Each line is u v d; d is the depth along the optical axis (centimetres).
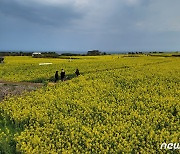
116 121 1847
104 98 2506
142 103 2264
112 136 1611
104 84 3127
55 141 1582
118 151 1459
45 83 3488
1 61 6731
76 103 2314
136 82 3372
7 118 2070
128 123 1805
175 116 2061
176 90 2866
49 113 2109
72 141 1560
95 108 2181
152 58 7781
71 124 1802
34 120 1967
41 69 5081
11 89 3023
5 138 1666
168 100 2417
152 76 3775
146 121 1867
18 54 10656
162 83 3312
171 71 4297
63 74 3778
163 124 1820
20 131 1828
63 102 2355
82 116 2019
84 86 3055
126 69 4619
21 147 1471
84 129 1708
